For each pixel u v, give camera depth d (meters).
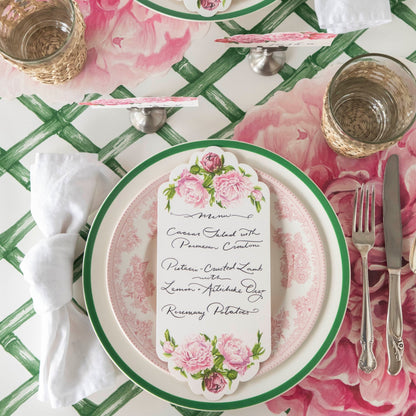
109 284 0.57
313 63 0.65
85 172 0.60
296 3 0.66
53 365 0.58
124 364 0.57
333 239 0.58
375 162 0.64
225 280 0.58
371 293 0.62
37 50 0.64
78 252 0.63
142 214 0.59
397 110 0.60
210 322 0.57
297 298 0.58
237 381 0.56
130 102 0.54
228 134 0.65
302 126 0.65
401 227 0.62
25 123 0.66
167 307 0.57
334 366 0.61
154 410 0.62
